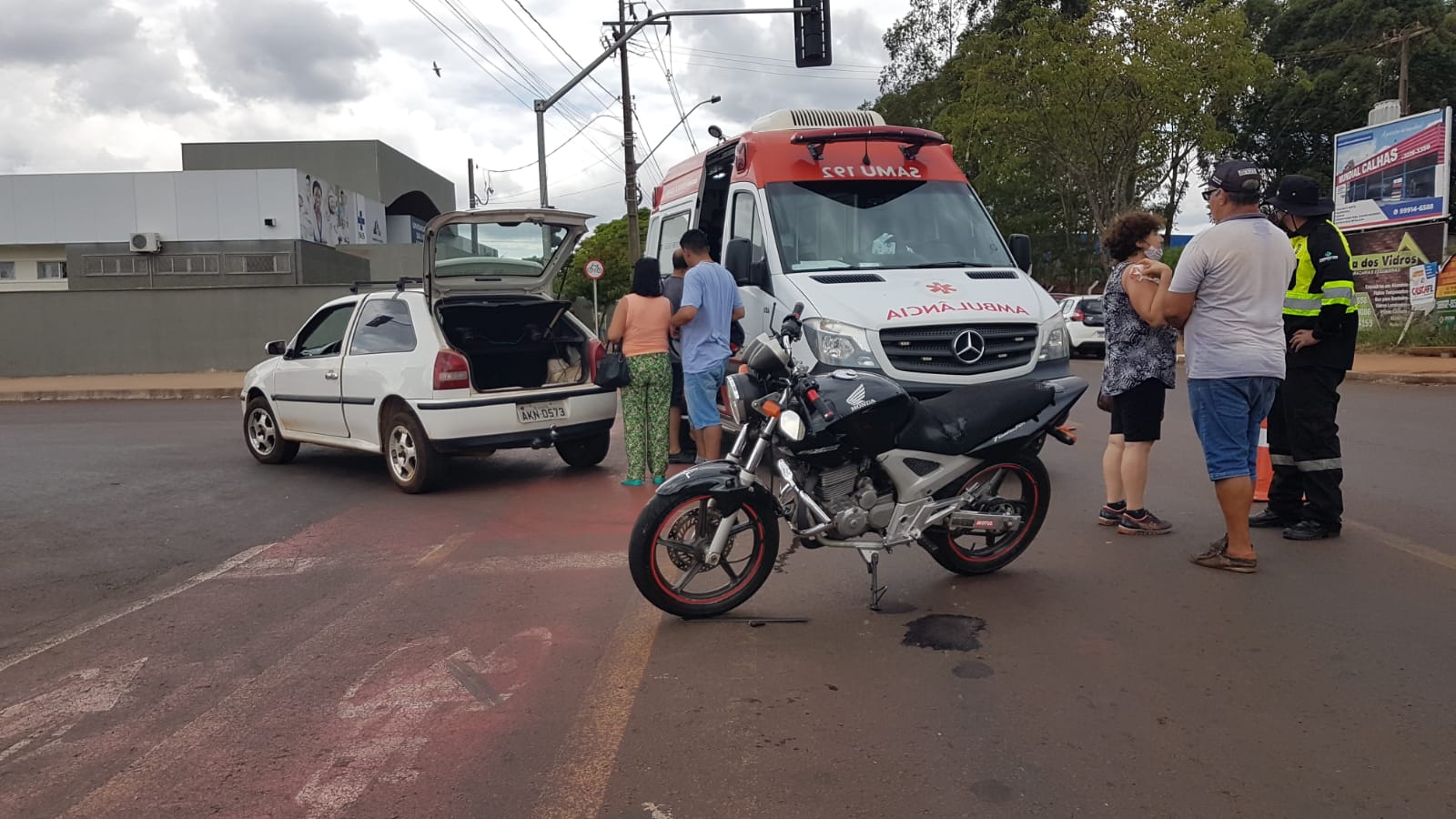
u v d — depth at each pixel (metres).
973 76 28.95
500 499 8.04
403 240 47.72
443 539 6.76
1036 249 45.16
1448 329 19.25
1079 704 3.84
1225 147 27.95
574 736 3.70
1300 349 5.90
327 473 9.45
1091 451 9.56
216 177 33.66
